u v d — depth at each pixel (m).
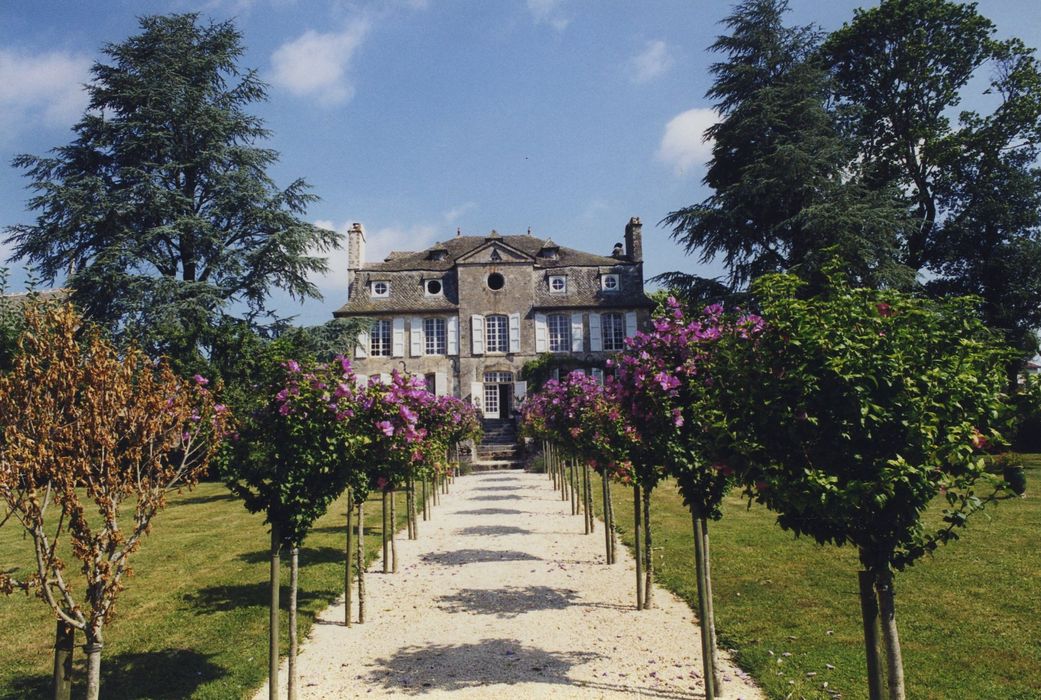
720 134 25.23
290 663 5.55
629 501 16.70
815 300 3.95
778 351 3.88
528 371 35.16
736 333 4.45
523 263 36.28
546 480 23.89
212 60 24.58
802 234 22.39
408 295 36.38
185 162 23.94
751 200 23.53
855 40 26.58
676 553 10.30
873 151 27.05
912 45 25.27
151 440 4.60
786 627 6.75
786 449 3.86
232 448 5.59
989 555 9.08
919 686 5.29
